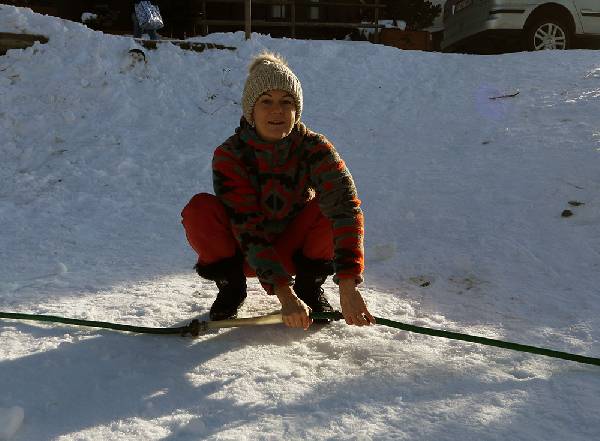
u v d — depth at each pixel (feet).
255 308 10.00
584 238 12.39
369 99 26.48
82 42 27.02
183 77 26.94
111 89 25.14
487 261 11.85
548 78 26.86
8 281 11.66
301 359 8.12
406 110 25.09
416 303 10.27
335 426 6.50
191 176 19.63
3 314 9.44
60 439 6.37
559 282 10.78
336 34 50.01
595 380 7.22
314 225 8.89
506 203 14.65
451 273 11.57
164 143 22.40
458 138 20.98
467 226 13.78
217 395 7.20
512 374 7.49
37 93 24.80
